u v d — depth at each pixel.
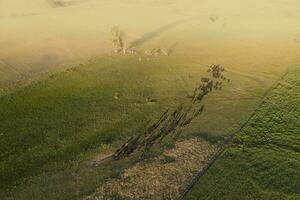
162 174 25.89
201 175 25.97
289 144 30.11
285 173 26.66
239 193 24.55
